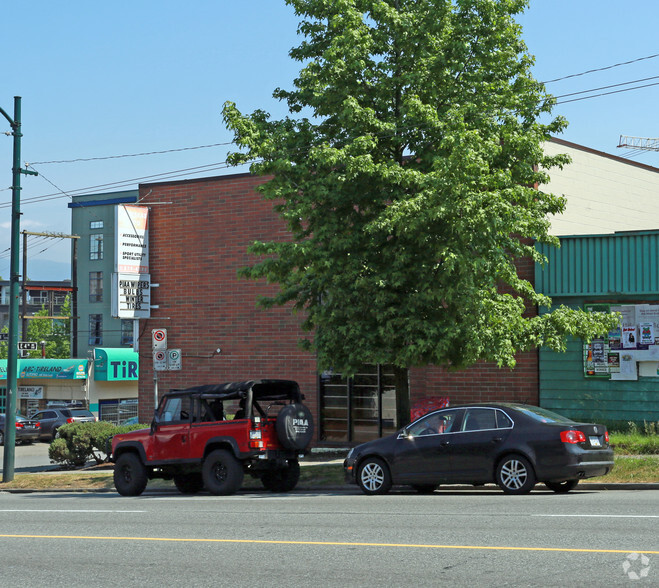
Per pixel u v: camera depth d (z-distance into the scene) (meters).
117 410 54.50
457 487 16.69
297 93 18.83
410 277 17.12
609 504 12.20
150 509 14.52
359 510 12.77
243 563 8.78
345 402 25.86
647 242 21.67
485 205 15.91
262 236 27.47
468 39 17.89
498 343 16.77
